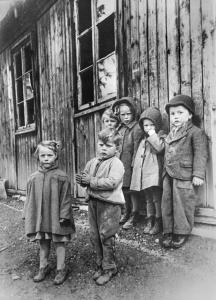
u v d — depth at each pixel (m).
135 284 2.26
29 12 5.96
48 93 5.48
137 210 3.29
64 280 2.50
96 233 2.51
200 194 2.79
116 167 2.46
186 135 2.73
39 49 5.74
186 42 2.88
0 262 3.07
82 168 4.49
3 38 7.20
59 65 5.07
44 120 5.70
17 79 6.88
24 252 3.25
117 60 3.69
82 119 4.46
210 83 2.67
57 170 2.68
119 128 3.46
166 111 2.91
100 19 4.00
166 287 2.15
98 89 4.12
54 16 5.14
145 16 3.32
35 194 2.63
